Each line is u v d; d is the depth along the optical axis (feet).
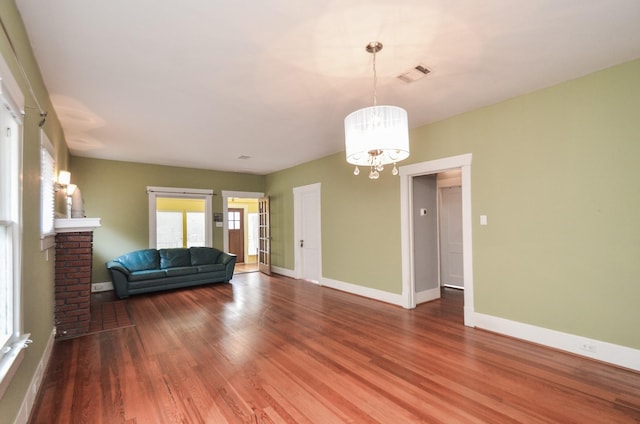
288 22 6.63
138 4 6.00
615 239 8.66
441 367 8.72
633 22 6.75
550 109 9.89
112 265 17.25
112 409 6.91
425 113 12.27
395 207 15.14
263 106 11.32
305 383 7.96
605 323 8.82
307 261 21.90
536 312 10.21
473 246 11.90
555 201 9.79
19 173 5.88
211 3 6.00
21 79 6.24
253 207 33.71
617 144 8.63
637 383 7.74
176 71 8.70
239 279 22.53
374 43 7.45
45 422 6.47
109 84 9.42
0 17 4.87
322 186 19.93
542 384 7.77
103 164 19.89
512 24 6.77
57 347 10.32
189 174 23.12
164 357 9.53
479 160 11.73
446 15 6.45
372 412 6.74
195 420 6.52
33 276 7.36
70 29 6.76
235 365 8.97
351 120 7.13
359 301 15.96
